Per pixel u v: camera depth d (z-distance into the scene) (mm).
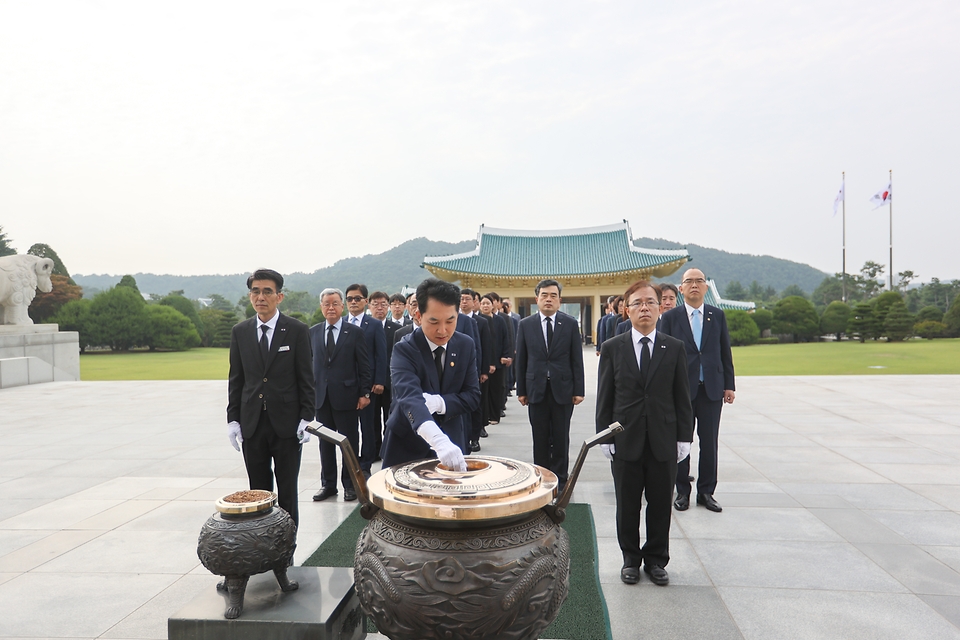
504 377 9102
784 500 4629
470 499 1744
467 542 1746
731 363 4559
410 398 2408
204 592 2590
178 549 3705
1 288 15609
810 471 5512
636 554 3232
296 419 3383
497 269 41531
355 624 2605
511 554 1755
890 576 3230
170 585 3184
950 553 3549
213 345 49656
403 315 7633
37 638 2637
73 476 5559
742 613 2828
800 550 3609
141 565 3453
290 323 3395
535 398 5184
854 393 11359
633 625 2721
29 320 16234
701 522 4137
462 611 1706
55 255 47938
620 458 3230
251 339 3373
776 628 2684
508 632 1756
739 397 10836
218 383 15000
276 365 3340
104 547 3738
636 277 40156
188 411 9953
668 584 3152
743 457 6074
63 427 8359
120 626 2742
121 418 9172
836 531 3938
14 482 5348
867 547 3650
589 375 15898
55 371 15844
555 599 1866
